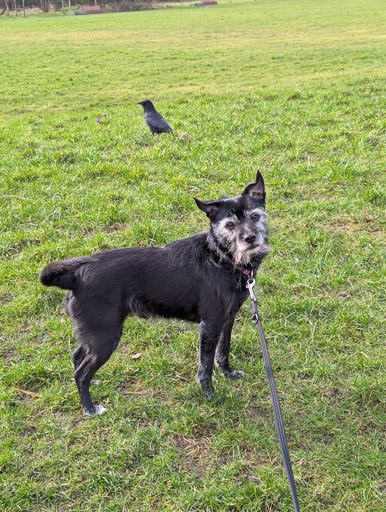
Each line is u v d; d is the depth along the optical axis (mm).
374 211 3072
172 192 3297
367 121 4359
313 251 2848
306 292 2629
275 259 2807
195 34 16469
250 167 3629
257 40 13922
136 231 2967
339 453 2051
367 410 2166
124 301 2154
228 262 2158
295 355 2373
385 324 2451
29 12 34406
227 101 5754
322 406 2189
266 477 2000
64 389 2291
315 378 2281
